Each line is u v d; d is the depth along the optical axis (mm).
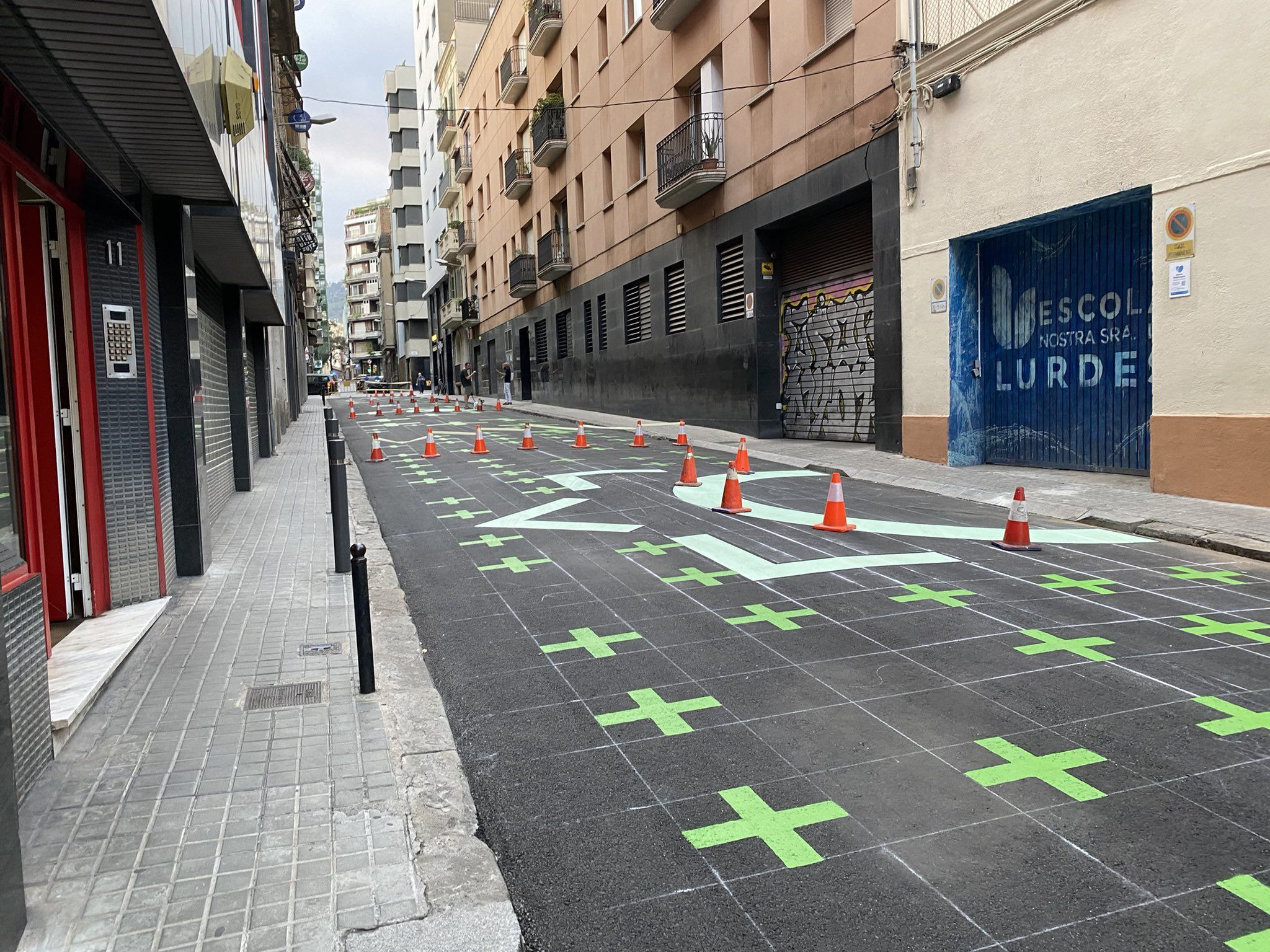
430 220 65188
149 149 5621
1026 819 3250
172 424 7203
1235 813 3258
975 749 3824
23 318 4977
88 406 5973
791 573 6965
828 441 17562
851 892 2836
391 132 73625
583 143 29312
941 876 2912
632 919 2742
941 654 5023
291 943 2613
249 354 16250
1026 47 11234
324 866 3010
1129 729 3975
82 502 5922
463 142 51094
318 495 12305
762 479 12586
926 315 13391
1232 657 4883
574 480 12633
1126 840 3088
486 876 2967
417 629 5867
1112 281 11109
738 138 19203
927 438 13445
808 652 5117
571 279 31797
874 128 14453
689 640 5402
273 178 15125
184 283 7145
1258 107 8516
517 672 4969
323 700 4539
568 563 7539
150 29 3891
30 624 3605
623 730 4141
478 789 3625
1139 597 6148
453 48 52750
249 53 11219
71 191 5770
